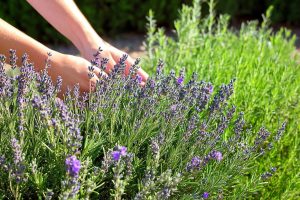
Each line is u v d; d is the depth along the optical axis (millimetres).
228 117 2029
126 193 1787
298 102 2826
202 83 2203
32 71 1841
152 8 6621
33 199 1704
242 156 1950
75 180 1452
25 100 1747
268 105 2672
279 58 3406
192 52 3398
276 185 2387
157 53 3139
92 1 6293
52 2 2240
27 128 1770
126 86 2033
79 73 2012
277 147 2545
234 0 6945
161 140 1777
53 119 1626
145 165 1841
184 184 1800
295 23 7375
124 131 1949
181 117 1932
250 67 3031
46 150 1768
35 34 6227
